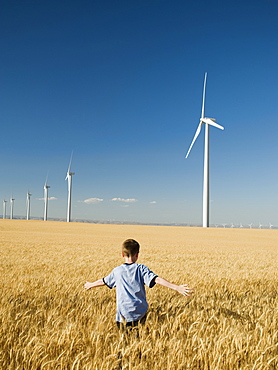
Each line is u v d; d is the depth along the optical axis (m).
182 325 5.89
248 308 7.09
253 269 16.67
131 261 5.17
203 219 89.69
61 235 55.91
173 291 9.42
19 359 4.40
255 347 4.68
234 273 14.52
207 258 23.78
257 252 31.72
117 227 97.38
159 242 45.06
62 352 4.32
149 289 9.53
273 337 4.96
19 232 61.62
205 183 86.31
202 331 5.32
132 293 4.91
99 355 4.45
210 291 9.65
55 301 7.46
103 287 9.64
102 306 7.06
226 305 7.36
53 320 5.84
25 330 5.37
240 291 9.72
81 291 8.68
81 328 5.45
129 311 4.85
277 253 30.91
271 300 8.66
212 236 66.88
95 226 100.00
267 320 6.12
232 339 4.81
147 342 4.59
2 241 37.56
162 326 5.22
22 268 14.82
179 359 4.35
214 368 4.13
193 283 10.99
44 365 4.13
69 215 114.31
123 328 5.07
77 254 23.94
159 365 4.22
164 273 13.95
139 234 67.38
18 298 7.65
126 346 4.52
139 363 4.27
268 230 93.50
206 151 83.44
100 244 36.94
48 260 18.94
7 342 4.86
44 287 9.23
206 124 81.81
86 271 13.98
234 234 76.00
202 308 7.27
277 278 13.37
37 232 63.69
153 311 6.61
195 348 4.54
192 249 33.31
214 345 4.64
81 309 6.80
